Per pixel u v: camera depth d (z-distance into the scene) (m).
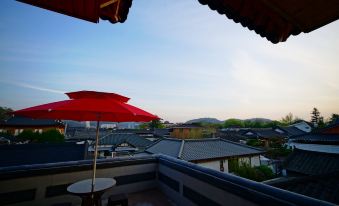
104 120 2.36
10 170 2.57
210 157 15.04
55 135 21.75
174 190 3.16
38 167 2.79
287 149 27.09
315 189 5.32
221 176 2.17
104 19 1.52
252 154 16.95
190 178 2.74
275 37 2.02
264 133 48.41
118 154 22.81
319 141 15.82
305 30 1.86
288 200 1.39
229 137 41.69
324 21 1.75
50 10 1.25
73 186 2.38
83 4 1.19
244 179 1.90
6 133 27.31
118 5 1.40
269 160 23.78
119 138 27.25
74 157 13.50
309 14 1.67
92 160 3.28
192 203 2.66
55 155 13.51
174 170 3.21
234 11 1.88
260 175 14.62
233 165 15.52
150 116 2.07
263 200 1.57
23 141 21.12
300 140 17.09
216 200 2.18
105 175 3.29
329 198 4.89
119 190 3.40
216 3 1.84
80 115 2.25
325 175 5.98
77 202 3.00
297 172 12.47
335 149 14.73
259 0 1.70
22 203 2.61
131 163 3.58
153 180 3.77
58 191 2.88
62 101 1.93
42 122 35.00
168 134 46.66
